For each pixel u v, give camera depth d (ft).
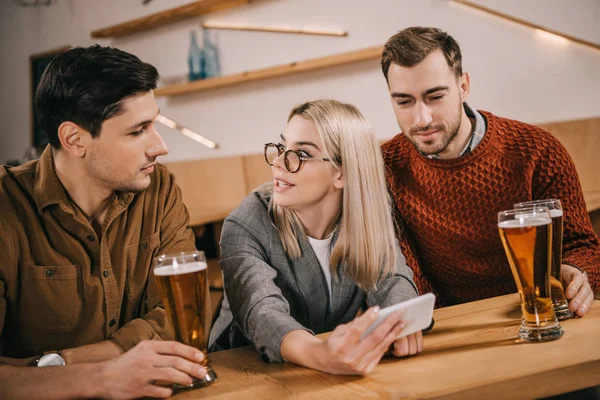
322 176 4.86
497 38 11.22
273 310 4.25
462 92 5.95
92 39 17.21
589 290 4.42
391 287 4.98
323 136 4.82
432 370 3.48
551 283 4.21
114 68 4.27
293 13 13.66
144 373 3.44
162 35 15.81
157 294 4.90
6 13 19.19
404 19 12.17
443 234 6.07
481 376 3.29
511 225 3.73
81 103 4.27
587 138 10.36
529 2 10.83
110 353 4.18
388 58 5.63
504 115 11.35
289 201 4.84
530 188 5.89
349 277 5.12
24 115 18.90
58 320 4.61
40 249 4.56
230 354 4.29
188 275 3.47
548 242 3.72
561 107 10.74
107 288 4.73
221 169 14.10
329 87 13.35
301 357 3.76
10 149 19.54
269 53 14.15
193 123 15.71
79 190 4.66
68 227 4.64
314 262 5.14
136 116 4.35
